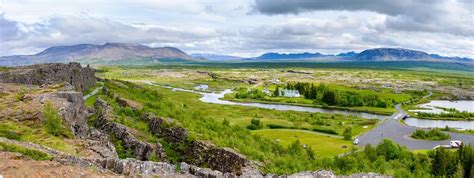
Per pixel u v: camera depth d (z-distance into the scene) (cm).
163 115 14325
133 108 14750
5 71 16100
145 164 5941
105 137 10838
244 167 10519
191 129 13050
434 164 13825
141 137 11725
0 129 7838
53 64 19188
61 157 5706
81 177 5038
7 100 10531
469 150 14262
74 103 11331
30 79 15488
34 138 7862
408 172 12512
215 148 11431
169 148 11844
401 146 17825
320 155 15988
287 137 19462
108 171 5600
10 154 5275
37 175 4769
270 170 10650
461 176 13225
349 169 12625
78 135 9450
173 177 5750
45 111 9200
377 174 8625
